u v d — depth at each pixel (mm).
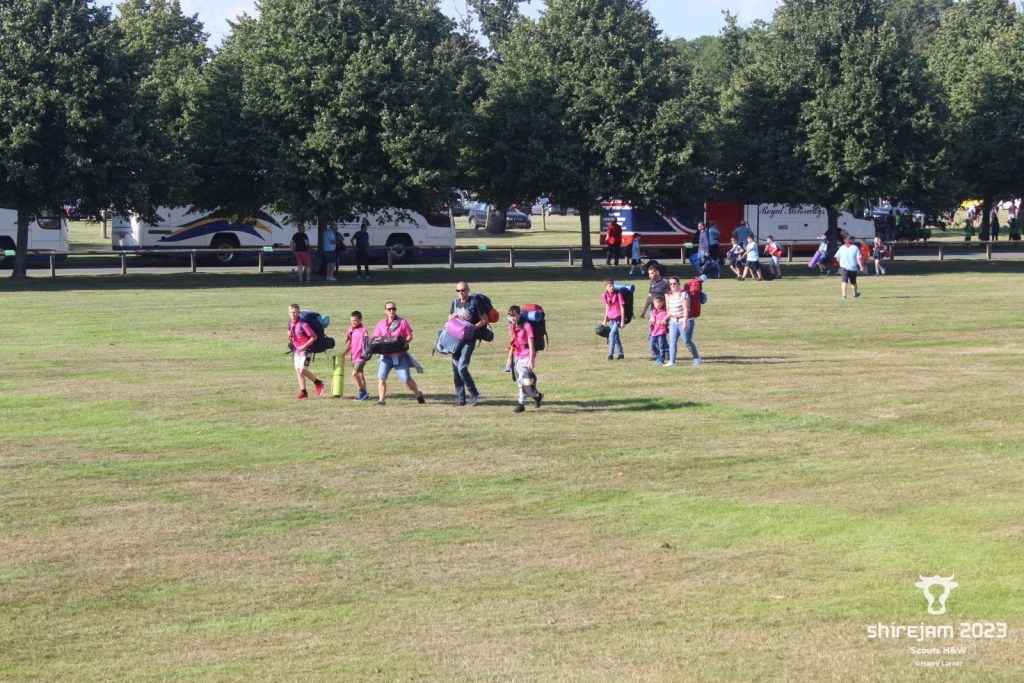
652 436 15609
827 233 53344
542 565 10312
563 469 13797
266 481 13266
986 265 51594
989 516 11633
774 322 29094
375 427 16281
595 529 11383
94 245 68812
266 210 53375
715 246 44844
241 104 45375
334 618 9117
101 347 24406
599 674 7988
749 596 9492
